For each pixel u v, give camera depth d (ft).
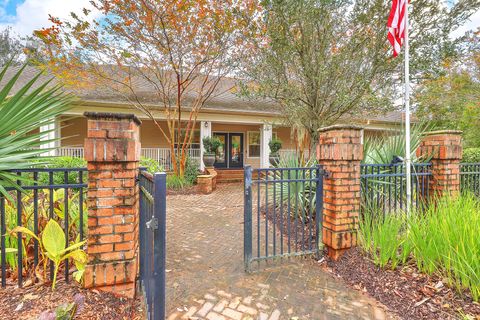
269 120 37.68
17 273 7.52
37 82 32.24
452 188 12.85
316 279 9.08
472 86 25.86
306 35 17.51
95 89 28.66
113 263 6.89
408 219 9.63
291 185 14.44
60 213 8.32
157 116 33.55
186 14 23.70
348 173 10.25
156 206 4.90
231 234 14.06
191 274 9.40
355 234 10.40
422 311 7.11
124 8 22.58
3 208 6.95
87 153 6.64
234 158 46.78
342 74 17.92
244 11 20.42
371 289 8.29
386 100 17.66
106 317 6.15
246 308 7.41
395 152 13.61
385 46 17.39
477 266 7.27
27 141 6.96
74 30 22.93
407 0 12.31
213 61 27.91
